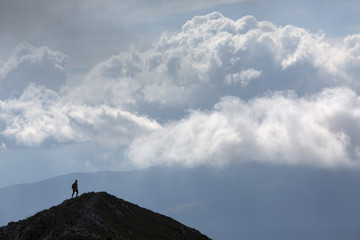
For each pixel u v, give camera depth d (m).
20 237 81.31
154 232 88.50
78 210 88.81
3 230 86.50
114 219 88.44
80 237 74.19
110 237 77.19
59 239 73.50
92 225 82.94
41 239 78.44
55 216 85.94
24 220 88.06
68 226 80.94
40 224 83.19
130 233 84.56
